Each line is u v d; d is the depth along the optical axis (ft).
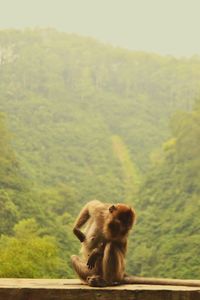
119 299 21.40
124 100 579.48
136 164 457.27
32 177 369.91
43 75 554.87
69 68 605.73
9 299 21.21
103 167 437.99
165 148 348.79
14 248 131.34
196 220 255.50
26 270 122.11
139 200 325.62
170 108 575.79
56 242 204.23
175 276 218.18
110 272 23.17
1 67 553.64
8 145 280.72
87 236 24.53
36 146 428.56
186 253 230.27
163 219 279.49
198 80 606.14
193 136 321.11
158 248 252.83
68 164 423.64
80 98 554.05
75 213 302.66
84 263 24.18
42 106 495.00
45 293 21.27
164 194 305.94
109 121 528.63
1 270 119.65
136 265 250.98
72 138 463.83
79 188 394.93
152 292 21.53
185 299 21.58
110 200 388.78
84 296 21.35
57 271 152.15
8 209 213.05
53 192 303.07
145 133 513.86
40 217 237.45
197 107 348.59
